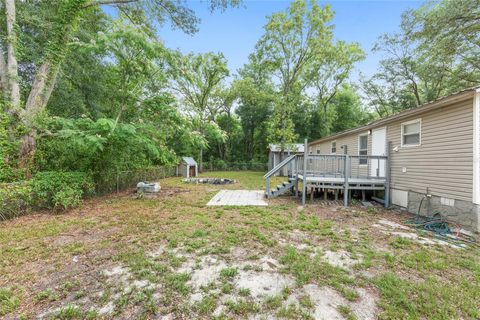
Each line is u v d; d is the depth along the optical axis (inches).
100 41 268.4
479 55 363.9
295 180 311.9
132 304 83.4
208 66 789.2
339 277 104.0
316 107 889.5
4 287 93.3
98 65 358.6
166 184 473.1
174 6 331.3
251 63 886.4
